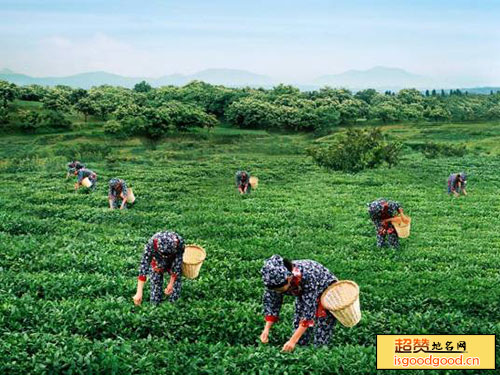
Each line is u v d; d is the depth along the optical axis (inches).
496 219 989.8
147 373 322.0
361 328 426.0
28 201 1046.4
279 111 3848.4
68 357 322.0
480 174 1690.5
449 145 2640.3
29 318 403.9
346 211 1025.5
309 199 1162.6
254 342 409.4
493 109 4884.4
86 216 894.4
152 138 2947.8
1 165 1721.2
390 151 1819.6
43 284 496.1
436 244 784.3
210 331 409.4
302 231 844.6
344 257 690.8
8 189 1193.4
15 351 324.5
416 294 540.4
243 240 765.3
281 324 428.5
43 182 1343.5
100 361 324.8
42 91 4293.8
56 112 3371.1
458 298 525.3
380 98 5467.5
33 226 781.3
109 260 607.8
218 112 4357.8
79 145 2418.8
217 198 1165.1
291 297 523.5
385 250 722.8
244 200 1139.3
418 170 1782.7
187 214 957.2
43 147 2432.3
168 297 472.4
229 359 338.6
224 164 1950.1
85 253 642.8
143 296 491.8
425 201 1168.8
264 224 891.4
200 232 821.2
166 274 532.1
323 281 352.8
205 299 502.9
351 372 332.8
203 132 3385.8
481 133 3437.5
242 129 3939.5
